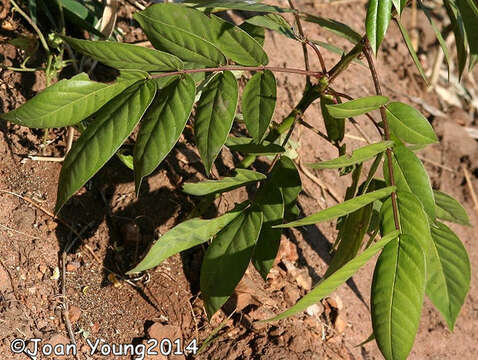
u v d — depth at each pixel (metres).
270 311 0.75
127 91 0.57
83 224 0.73
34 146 0.75
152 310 0.72
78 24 0.77
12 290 0.68
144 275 0.73
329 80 0.67
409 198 0.56
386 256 0.54
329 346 0.76
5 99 0.75
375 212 0.69
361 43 0.64
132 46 0.56
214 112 0.59
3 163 0.73
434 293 0.60
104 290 0.71
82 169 0.56
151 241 0.74
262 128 0.60
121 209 0.75
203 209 0.73
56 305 0.69
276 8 0.65
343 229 0.63
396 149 0.59
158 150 0.57
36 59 0.78
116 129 0.56
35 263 0.70
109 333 0.69
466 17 0.61
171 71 0.58
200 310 0.73
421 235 0.54
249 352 0.71
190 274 0.74
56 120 0.56
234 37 0.59
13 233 0.70
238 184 0.65
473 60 0.63
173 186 0.78
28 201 0.72
